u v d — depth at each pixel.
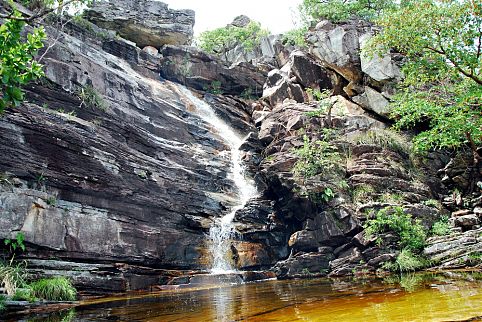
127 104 19.77
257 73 31.28
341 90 24.59
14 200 11.33
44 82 15.47
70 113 15.52
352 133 19.91
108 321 7.16
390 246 14.84
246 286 13.09
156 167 17.73
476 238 14.12
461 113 14.77
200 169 20.75
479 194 18.11
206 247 17.27
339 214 15.87
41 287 10.34
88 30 23.48
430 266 13.91
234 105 29.14
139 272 14.30
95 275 12.66
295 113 22.31
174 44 31.09
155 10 30.20
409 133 21.11
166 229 16.41
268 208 19.03
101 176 14.65
